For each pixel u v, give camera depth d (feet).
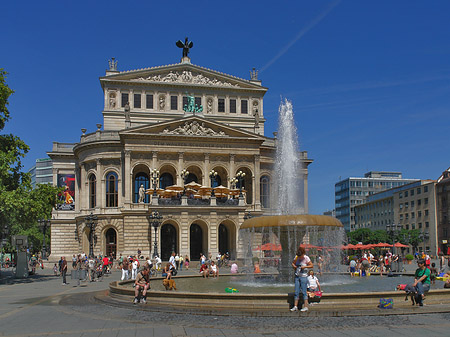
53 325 66.03
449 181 420.77
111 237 279.28
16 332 61.41
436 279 121.19
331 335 55.98
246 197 294.87
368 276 138.00
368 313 68.08
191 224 265.54
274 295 71.20
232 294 72.84
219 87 320.70
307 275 71.92
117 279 169.89
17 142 182.50
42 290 126.41
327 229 108.78
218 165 282.15
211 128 281.33
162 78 315.99
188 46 334.65
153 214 220.23
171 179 293.84
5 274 214.90
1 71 171.12
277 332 58.08
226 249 281.95
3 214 169.07
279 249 120.47
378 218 561.02
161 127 273.75
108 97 307.37
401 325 61.21
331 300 71.15
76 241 300.61
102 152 280.10
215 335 57.00
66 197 303.68
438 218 435.12
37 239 412.98
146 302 79.66
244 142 284.41
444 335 54.80
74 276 142.82
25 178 182.50
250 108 327.47
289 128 148.25
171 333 58.49
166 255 271.90
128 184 267.80
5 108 172.86
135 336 57.11
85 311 78.95
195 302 74.49
